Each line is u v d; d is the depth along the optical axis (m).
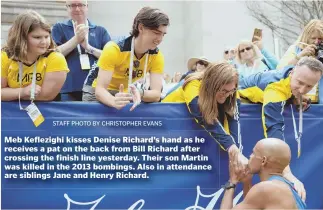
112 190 2.40
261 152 2.28
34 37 2.33
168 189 2.41
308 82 2.37
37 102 2.38
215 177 2.42
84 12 2.71
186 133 2.41
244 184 2.41
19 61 2.36
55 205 2.39
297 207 2.21
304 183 2.45
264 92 2.45
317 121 2.46
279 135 2.39
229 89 2.36
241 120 2.45
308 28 2.59
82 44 2.63
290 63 2.59
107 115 2.39
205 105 2.37
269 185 2.19
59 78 2.39
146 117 2.40
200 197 2.41
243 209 2.21
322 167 2.45
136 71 2.45
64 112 2.39
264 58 2.72
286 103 2.45
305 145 2.45
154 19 2.35
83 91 2.52
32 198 2.38
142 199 2.41
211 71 2.37
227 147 2.39
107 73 2.40
